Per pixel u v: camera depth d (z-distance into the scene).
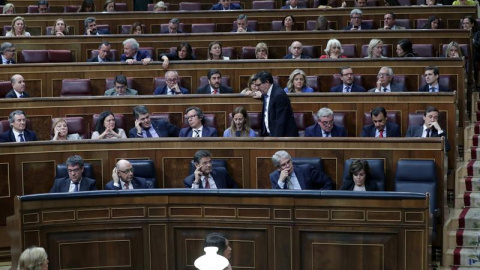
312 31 25.80
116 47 26.09
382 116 18.92
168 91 22.33
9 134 19.33
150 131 19.73
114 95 21.22
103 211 14.84
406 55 24.28
